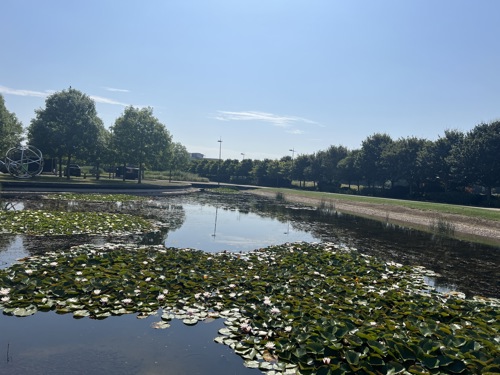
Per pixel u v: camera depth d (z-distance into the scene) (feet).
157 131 160.76
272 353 18.58
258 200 134.92
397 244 56.13
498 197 128.16
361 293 27.55
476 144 128.98
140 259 33.96
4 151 133.49
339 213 102.12
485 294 32.58
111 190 119.34
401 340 18.45
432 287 33.37
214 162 281.54
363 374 16.40
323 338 19.10
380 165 170.50
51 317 22.06
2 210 61.77
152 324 21.59
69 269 29.50
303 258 39.17
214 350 19.11
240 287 27.96
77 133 144.87
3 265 32.27
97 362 17.51
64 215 58.03
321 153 210.38
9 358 17.58
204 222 67.87
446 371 16.31
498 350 17.78
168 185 148.36
